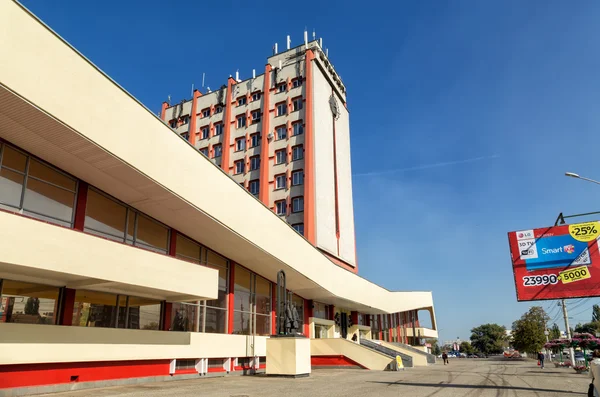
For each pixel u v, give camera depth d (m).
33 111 11.99
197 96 52.56
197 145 50.22
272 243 23.28
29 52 11.59
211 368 21.17
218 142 48.53
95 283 14.57
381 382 17.77
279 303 21.58
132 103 14.91
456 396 12.84
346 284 34.50
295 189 41.19
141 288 15.81
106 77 13.91
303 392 13.66
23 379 12.65
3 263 11.14
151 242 19.00
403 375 22.56
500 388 15.53
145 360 17.27
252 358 24.50
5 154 13.56
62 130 12.88
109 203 17.22
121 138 14.40
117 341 15.81
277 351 20.64
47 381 13.34
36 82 11.74
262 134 44.72
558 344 35.84
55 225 12.48
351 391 14.04
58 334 13.65
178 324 19.80
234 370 22.70
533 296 19.25
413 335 62.75
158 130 16.02
